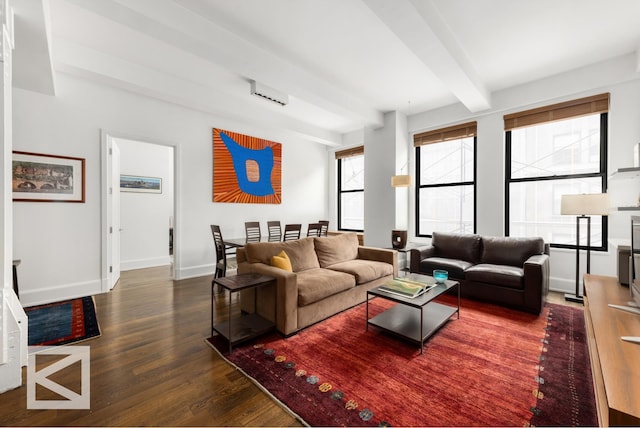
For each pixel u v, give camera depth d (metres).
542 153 3.98
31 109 3.15
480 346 2.27
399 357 2.11
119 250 4.75
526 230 4.12
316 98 3.83
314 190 6.68
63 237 3.39
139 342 2.33
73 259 3.46
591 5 2.39
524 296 2.97
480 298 3.32
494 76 3.69
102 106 3.62
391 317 2.66
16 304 1.99
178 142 4.37
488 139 4.32
